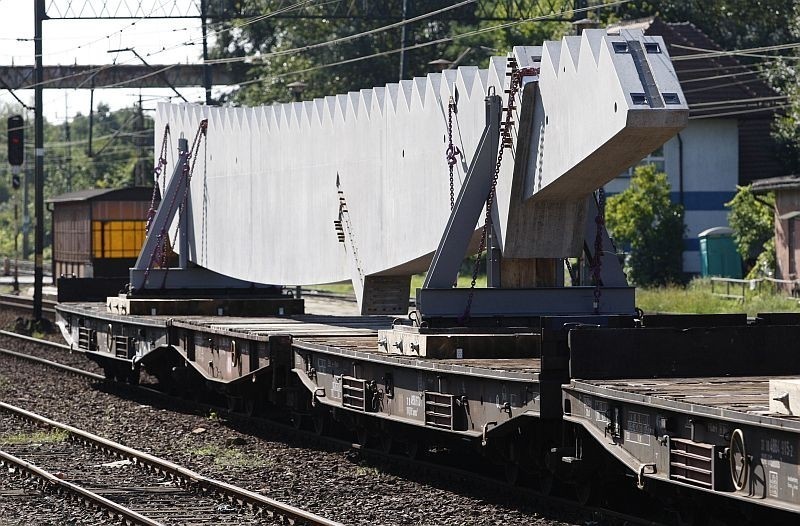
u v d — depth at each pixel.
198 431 44.94
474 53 156.25
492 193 35.69
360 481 34.62
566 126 32.44
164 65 147.88
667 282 110.25
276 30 165.25
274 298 58.81
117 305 59.19
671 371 28.55
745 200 108.75
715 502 24.22
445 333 34.72
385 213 43.88
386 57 155.38
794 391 21.50
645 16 154.75
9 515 31.22
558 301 35.69
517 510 30.16
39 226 88.62
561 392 28.05
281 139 52.00
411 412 34.00
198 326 48.56
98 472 37.19
